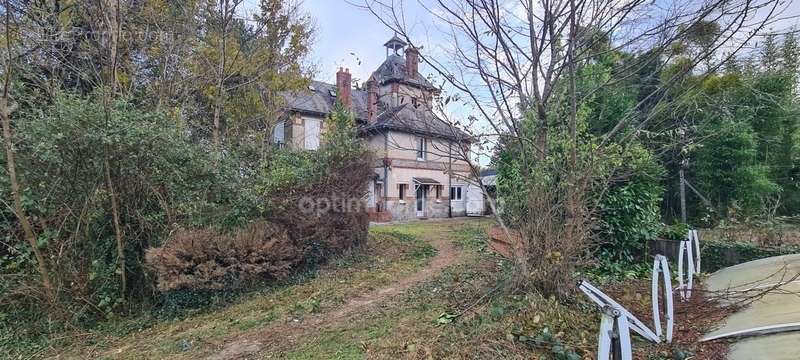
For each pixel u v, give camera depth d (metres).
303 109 18.02
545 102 4.05
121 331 5.52
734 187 9.52
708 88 4.07
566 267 4.04
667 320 3.54
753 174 9.13
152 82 9.71
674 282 5.73
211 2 10.08
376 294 6.29
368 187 9.89
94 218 6.22
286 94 15.29
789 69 7.01
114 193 6.21
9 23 5.95
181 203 6.99
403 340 3.79
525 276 4.05
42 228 5.86
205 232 6.68
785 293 3.87
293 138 15.52
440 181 22.23
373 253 9.54
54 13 7.67
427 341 3.60
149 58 9.95
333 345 4.08
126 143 5.95
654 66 4.30
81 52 8.06
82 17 8.27
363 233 9.70
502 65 4.03
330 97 20.84
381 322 4.66
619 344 2.60
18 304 5.61
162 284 5.94
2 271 5.66
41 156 5.37
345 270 8.05
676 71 3.91
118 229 6.21
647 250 6.56
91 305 5.87
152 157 6.42
